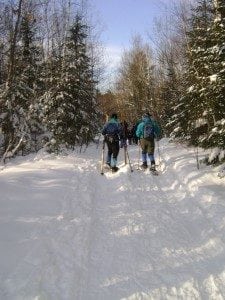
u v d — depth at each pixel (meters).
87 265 5.50
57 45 21.41
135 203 8.70
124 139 13.07
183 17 20.00
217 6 10.49
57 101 18.91
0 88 16.77
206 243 6.23
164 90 30.33
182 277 5.15
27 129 15.46
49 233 6.59
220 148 10.00
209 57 10.42
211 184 9.59
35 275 5.06
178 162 13.01
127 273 5.29
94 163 14.14
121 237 6.61
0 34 17.28
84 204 8.48
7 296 4.54
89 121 20.55
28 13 16.80
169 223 7.31
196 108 12.16
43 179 10.33
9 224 6.73
